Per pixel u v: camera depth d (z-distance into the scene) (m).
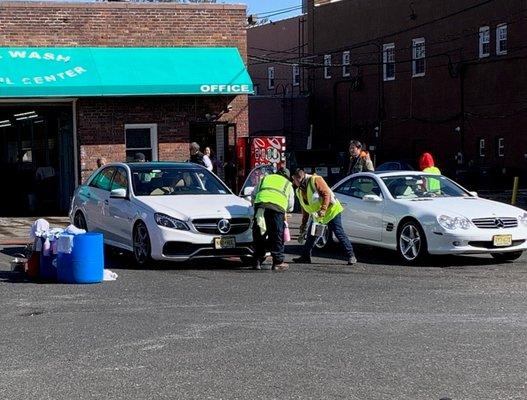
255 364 7.19
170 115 23.06
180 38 23.19
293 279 12.09
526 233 13.43
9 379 6.84
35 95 21.05
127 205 13.84
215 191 14.38
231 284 11.61
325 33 51.31
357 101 48.84
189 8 23.20
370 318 9.08
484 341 7.96
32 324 8.95
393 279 12.03
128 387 6.55
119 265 13.87
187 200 13.55
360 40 48.38
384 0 46.50
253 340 8.08
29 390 6.52
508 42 39.09
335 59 50.47
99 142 22.47
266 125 50.69
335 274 12.60
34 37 21.92
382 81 46.91
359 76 48.41
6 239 17.92
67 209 24.38
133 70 22.11
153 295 10.72
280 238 13.00
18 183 26.53
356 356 7.42
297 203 25.83
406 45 45.19
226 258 14.60
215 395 6.31
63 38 22.16
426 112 44.12
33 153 25.77
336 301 10.16
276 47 58.56
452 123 42.47
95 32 22.42
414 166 44.72
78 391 6.47
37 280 12.11
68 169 23.97
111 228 14.39
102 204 14.73
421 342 7.94
